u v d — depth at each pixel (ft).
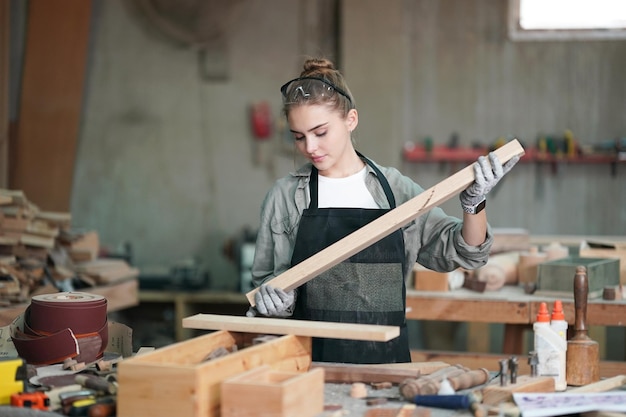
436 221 9.09
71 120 21.53
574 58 23.75
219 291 22.85
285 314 8.93
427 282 13.99
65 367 8.10
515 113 23.91
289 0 24.13
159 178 24.52
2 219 14.57
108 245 24.54
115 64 24.35
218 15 24.06
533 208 23.94
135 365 6.35
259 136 24.14
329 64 8.84
